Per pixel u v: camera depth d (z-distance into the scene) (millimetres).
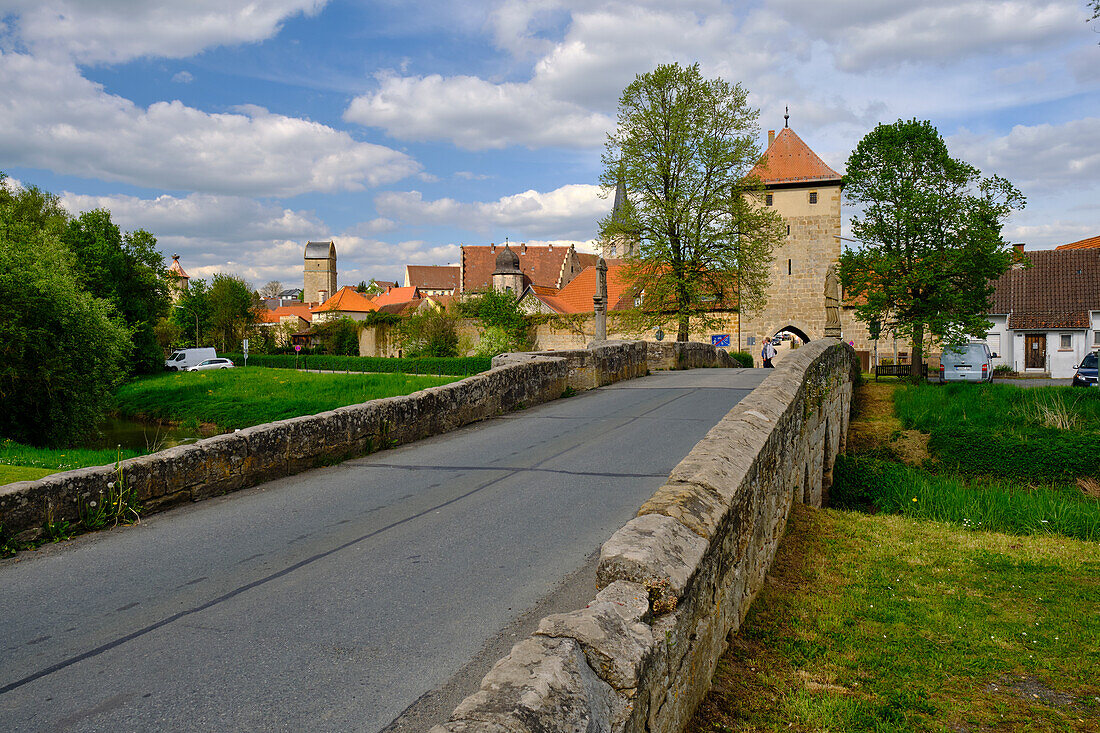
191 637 4148
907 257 25641
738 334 44938
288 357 61062
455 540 5848
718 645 4469
